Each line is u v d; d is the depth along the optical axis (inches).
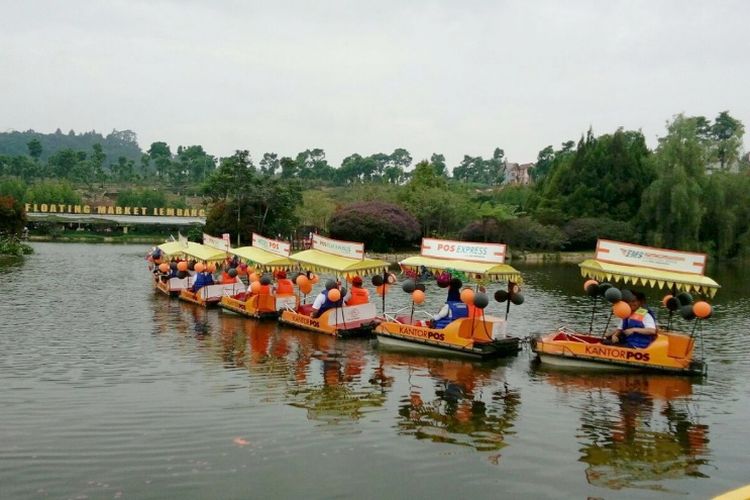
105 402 596.7
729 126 4891.7
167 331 964.6
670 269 754.2
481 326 808.3
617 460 475.5
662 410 597.3
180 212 4933.6
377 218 2657.5
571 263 2630.4
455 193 3166.8
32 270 1919.3
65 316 1099.3
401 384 672.4
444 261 853.8
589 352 732.7
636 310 743.1
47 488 411.8
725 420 571.2
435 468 453.7
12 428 523.2
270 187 2829.7
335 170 6894.7
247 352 817.5
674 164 2640.3
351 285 964.0
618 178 3078.2
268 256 1115.3
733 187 2672.2
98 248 3083.2
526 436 522.3
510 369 740.0
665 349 716.0
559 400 623.5
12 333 940.0
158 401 601.0
